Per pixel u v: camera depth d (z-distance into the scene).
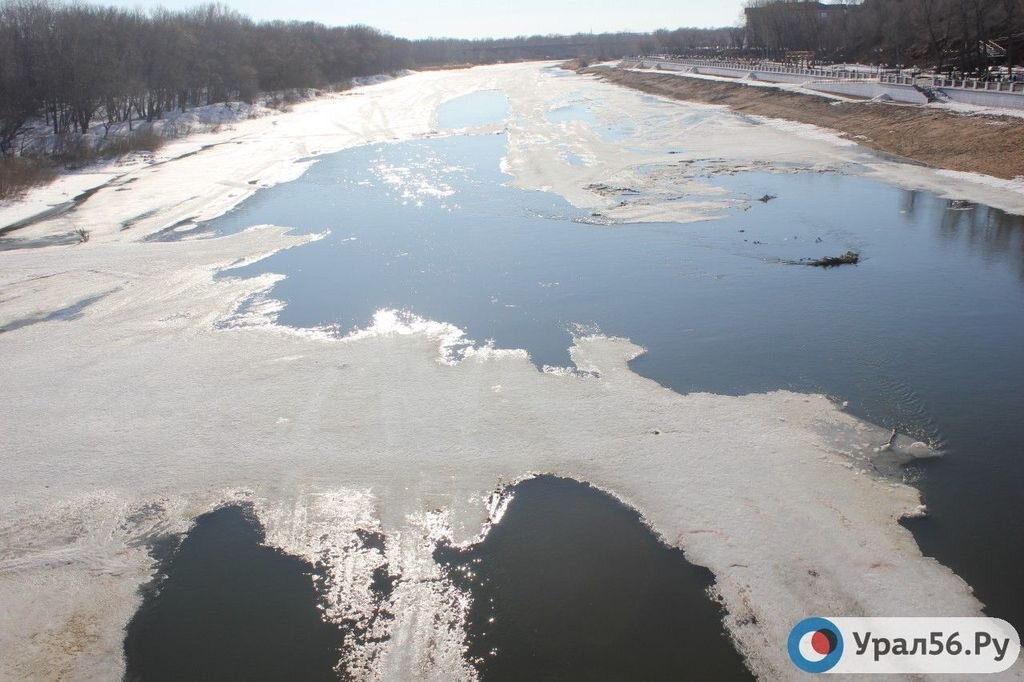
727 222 24.19
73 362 14.99
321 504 10.48
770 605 8.40
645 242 22.23
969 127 32.38
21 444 12.16
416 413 12.58
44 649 8.25
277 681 7.83
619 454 11.25
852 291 17.86
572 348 15.03
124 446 12.00
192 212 27.73
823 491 10.20
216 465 11.42
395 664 8.00
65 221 26.59
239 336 16.08
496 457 11.32
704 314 16.69
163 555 9.73
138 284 19.59
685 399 12.78
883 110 39.84
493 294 18.27
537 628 8.38
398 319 16.86
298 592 9.06
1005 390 12.97
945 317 16.19
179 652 8.24
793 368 13.96
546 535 9.76
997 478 10.53
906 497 10.11
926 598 8.34
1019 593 8.46
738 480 10.50
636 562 9.23
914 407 12.46
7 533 10.09
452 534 9.85
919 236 22.02
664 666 7.82
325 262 21.27
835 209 25.34
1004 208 24.41
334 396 13.27
